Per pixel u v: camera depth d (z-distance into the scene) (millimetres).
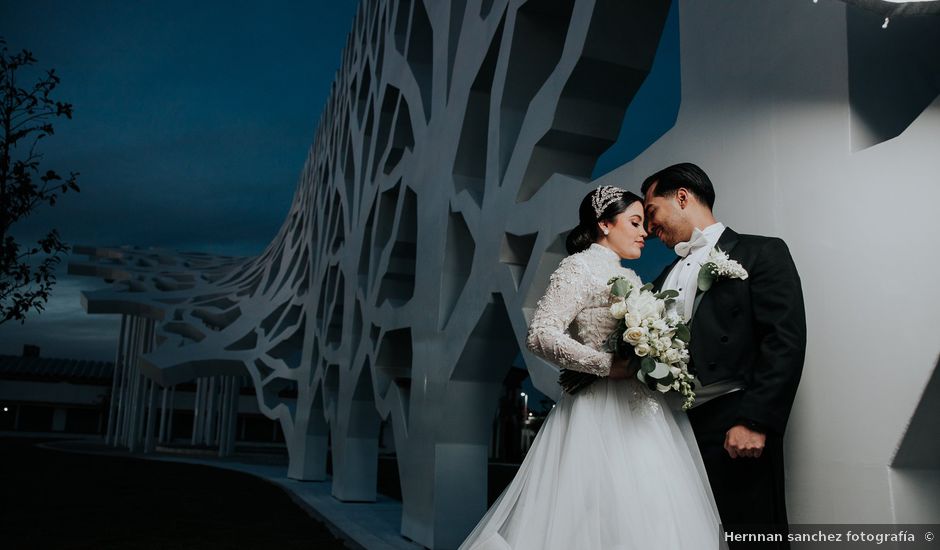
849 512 2139
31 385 43688
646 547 1957
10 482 11789
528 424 33375
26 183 5473
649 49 4434
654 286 2539
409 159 8820
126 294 26922
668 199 2422
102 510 8742
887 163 2135
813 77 2465
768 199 2602
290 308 19156
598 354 2139
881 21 2396
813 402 2305
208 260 35281
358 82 13094
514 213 5297
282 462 22516
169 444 30688
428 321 7324
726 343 2119
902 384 2018
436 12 8242
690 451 2182
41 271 5613
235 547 6410
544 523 2168
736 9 2895
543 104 4949
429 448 6809
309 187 20219
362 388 10508
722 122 2908
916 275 2006
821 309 2318
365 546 6770
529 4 5477
